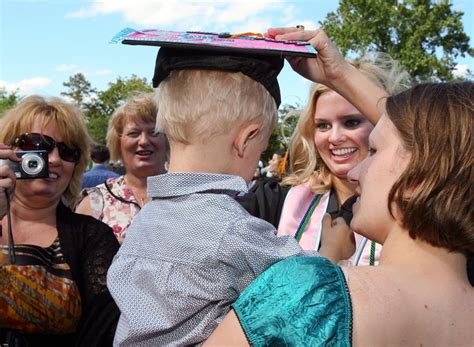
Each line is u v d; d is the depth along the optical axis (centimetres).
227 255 114
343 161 220
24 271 213
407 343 92
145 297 119
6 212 208
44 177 220
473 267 119
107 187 365
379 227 107
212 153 127
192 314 115
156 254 120
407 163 102
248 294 97
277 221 221
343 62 167
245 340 93
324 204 220
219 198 123
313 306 92
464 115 98
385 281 96
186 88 126
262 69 127
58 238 228
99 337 189
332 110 219
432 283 99
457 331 97
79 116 249
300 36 160
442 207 96
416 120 102
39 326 212
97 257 227
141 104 359
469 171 96
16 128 234
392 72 237
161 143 363
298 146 238
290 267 98
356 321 91
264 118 130
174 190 125
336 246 164
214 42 126
